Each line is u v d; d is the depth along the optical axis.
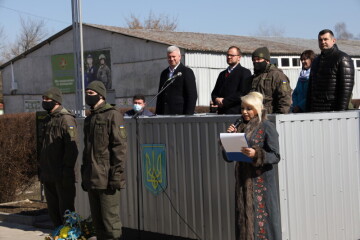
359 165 6.42
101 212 6.65
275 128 5.50
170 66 8.44
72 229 7.34
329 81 6.64
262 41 37.72
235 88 7.89
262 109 5.52
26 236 8.30
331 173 6.18
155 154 7.04
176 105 8.30
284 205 5.80
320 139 6.10
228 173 6.24
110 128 6.52
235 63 7.98
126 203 7.53
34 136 11.83
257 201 5.44
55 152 7.64
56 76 39.16
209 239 6.49
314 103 6.85
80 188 8.20
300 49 35.34
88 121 6.70
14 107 42.09
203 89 31.06
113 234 6.60
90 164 6.57
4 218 9.54
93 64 35.78
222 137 5.31
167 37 33.94
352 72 6.57
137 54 33.47
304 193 5.95
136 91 33.59
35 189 12.44
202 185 6.52
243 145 5.21
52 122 7.70
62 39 38.72
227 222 6.29
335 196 6.21
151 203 7.15
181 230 6.79
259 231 5.43
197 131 6.52
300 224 5.91
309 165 6.00
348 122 6.35
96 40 35.69
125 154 6.53
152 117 7.05
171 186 6.87
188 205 6.69
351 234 6.35
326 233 6.13
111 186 6.46
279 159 5.41
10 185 11.32
